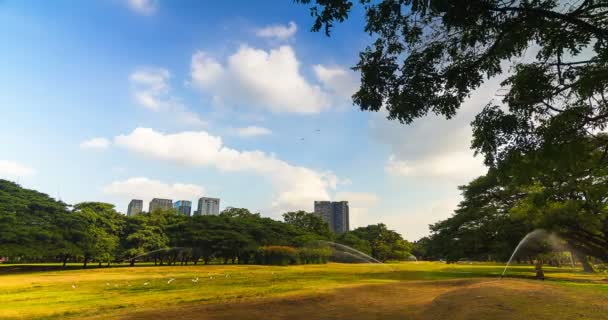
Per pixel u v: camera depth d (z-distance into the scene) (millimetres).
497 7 6770
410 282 23562
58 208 50562
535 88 8375
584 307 11750
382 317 12484
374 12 7816
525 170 8977
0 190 46969
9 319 12844
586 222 22344
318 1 6684
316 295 16844
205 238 63344
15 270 46219
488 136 8703
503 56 7922
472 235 40344
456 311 12203
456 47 8102
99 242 54188
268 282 26438
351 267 52125
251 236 68438
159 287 23328
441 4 6523
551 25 7074
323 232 92938
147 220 65375
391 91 8367
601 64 7594
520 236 36125
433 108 8617
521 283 18125
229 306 14094
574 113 8453
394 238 95750
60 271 42750
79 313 13797
